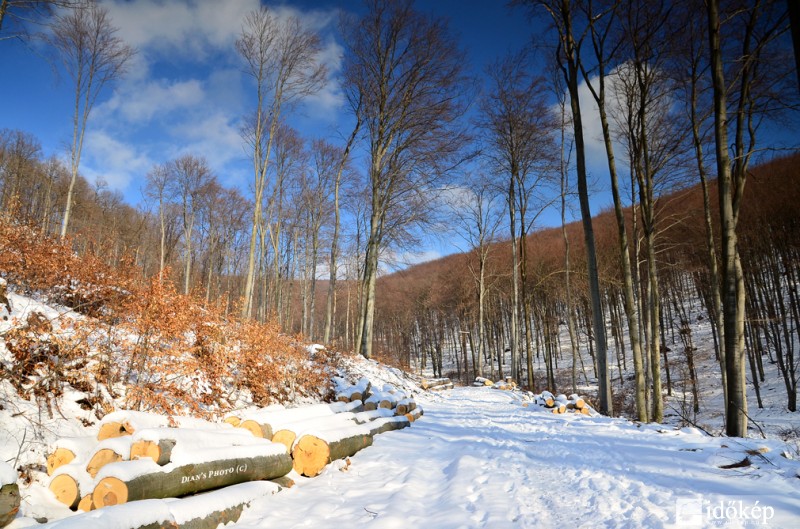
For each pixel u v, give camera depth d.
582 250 34.59
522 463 6.57
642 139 14.53
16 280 7.82
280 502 5.09
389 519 4.37
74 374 5.93
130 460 4.11
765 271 30.28
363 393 11.15
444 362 59.47
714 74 9.61
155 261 40.06
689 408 26.06
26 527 3.05
